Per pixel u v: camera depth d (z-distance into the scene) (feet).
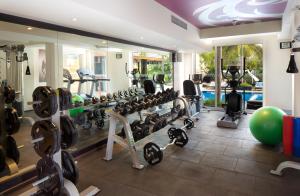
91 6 8.69
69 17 9.88
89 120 14.38
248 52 24.54
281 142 13.10
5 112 9.16
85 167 10.80
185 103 16.84
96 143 13.58
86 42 14.20
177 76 25.30
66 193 6.34
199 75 23.61
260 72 24.23
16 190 8.75
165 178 9.58
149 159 10.85
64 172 7.16
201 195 8.25
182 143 13.55
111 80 16.29
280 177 9.52
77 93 13.98
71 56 13.55
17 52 10.91
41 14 9.36
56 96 6.61
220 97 26.22
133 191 8.60
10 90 9.39
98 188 8.80
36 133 6.80
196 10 15.79
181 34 17.48
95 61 15.06
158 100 14.64
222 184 9.00
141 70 19.25
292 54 15.76
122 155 12.33
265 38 22.79
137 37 15.31
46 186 6.61
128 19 10.89
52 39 12.40
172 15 15.87
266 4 14.99
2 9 8.61
